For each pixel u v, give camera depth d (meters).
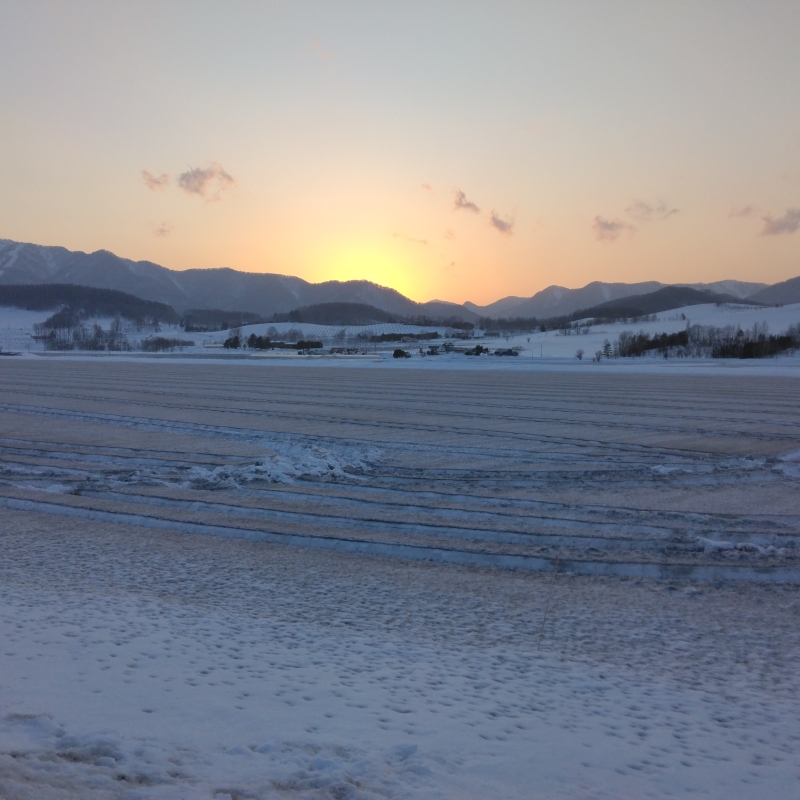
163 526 14.81
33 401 39.47
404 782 4.61
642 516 15.74
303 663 7.29
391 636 8.78
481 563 12.53
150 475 19.73
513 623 9.60
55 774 4.18
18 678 5.95
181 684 6.22
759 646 8.94
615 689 7.24
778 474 20.66
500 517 15.59
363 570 12.00
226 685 6.31
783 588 11.35
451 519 15.44
